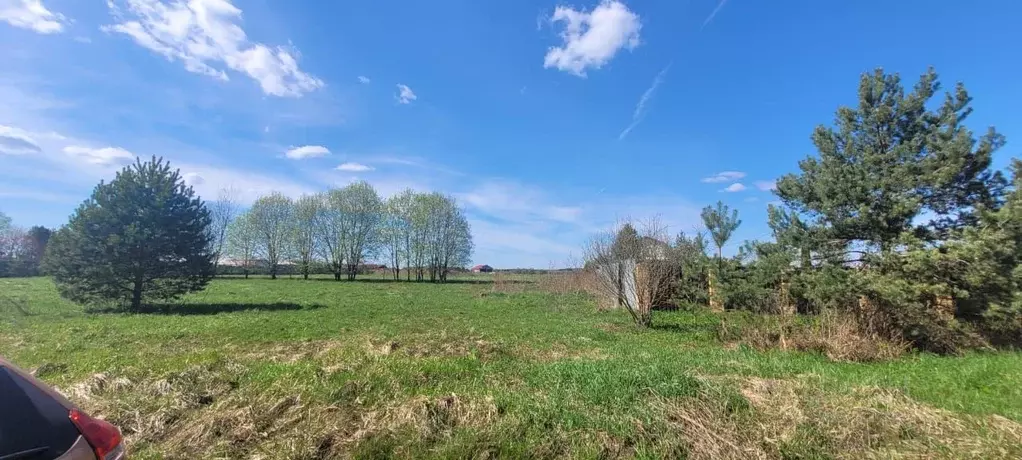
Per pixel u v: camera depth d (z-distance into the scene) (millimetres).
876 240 11789
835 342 10188
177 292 22219
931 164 11117
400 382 7312
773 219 13367
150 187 21328
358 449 4836
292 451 4766
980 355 9797
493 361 9508
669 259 16141
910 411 5531
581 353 10984
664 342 12828
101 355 10656
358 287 41688
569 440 4996
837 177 12352
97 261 20125
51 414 2594
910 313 10602
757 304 13203
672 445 4820
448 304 24969
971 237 10031
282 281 51062
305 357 10211
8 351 11242
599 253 16891
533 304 24875
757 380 6891
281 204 61344
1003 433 5012
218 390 7004
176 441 5215
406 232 60094
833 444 4918
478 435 5027
